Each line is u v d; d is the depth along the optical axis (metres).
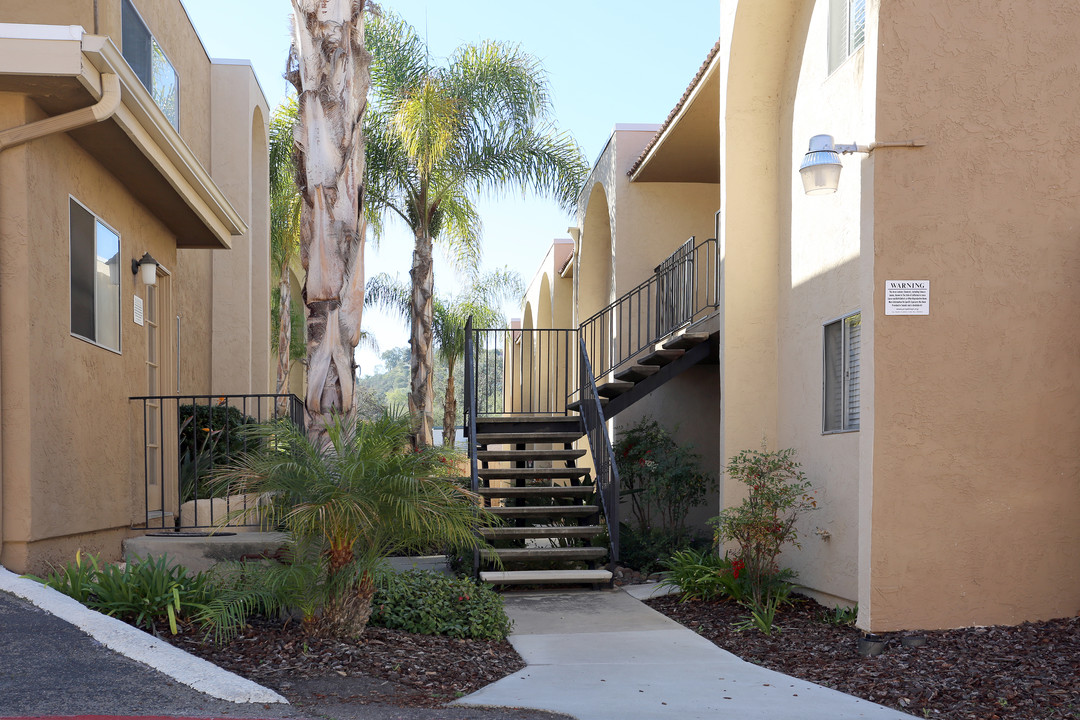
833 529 8.32
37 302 6.63
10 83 6.34
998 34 6.75
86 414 7.50
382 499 5.96
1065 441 6.73
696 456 12.04
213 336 13.96
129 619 5.98
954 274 6.69
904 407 6.65
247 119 14.18
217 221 10.54
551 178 16.78
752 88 9.93
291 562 6.20
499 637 6.97
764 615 7.59
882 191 6.67
